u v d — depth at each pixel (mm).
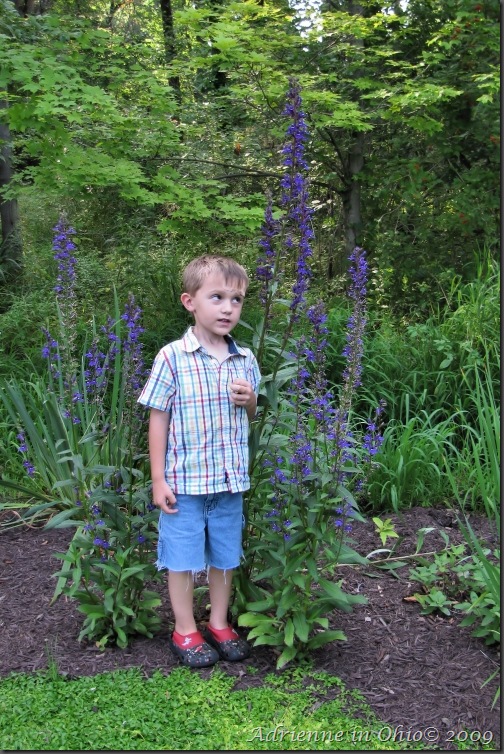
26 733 2646
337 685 2932
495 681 2941
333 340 6504
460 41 7676
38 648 3199
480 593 3508
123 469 3166
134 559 3234
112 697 2824
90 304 7430
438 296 7746
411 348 6406
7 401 4750
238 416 2992
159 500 2928
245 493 3229
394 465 4789
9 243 8812
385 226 8594
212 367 2947
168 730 2660
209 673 2990
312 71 8094
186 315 7285
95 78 7035
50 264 8750
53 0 10773
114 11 14305
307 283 2998
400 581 3777
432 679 2967
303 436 2998
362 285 3014
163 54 9617
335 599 2984
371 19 7414
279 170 8094
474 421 5609
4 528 4484
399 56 8445
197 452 2918
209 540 3055
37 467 4508
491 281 6777
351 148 8484
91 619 3180
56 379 5633
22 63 5402
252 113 8398
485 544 4156
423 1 8047
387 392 6016
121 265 8000
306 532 2924
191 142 8180
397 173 7926
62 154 5980
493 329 6164
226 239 8344
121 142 6492
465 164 8594
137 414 3178
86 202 9000
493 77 6730
